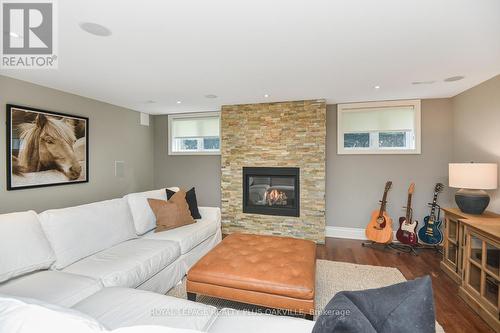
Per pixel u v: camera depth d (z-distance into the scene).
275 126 3.99
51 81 2.85
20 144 2.74
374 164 3.92
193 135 4.84
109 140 3.98
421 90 3.27
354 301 0.83
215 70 2.53
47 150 3.02
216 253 2.22
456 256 2.54
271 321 1.27
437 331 1.82
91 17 1.58
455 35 1.81
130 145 4.43
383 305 0.80
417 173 3.75
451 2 1.43
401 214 3.82
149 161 4.91
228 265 1.97
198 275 1.92
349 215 4.04
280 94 3.49
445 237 2.78
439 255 3.23
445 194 3.64
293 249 2.30
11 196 2.66
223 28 1.72
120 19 1.60
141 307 1.37
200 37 1.85
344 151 4.01
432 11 1.52
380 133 3.95
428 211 3.71
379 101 3.85
